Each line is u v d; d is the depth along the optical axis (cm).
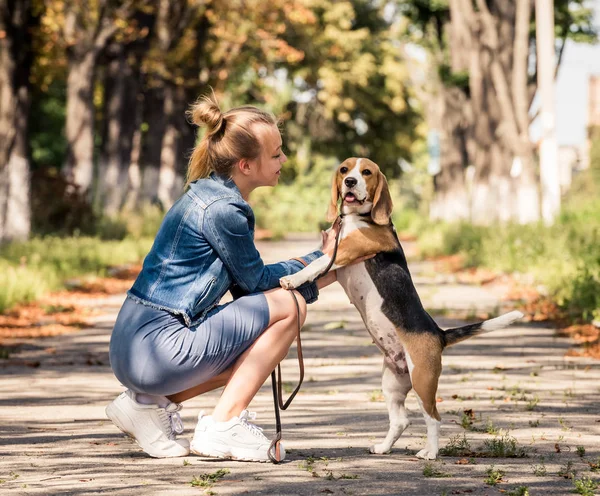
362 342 1033
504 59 2514
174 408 479
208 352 452
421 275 1878
